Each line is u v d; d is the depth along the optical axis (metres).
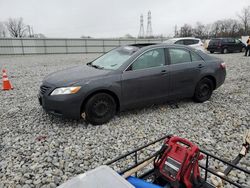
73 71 4.36
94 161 2.89
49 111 3.91
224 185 2.40
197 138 3.49
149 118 4.31
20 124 4.10
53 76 4.23
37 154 3.05
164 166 1.92
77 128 3.86
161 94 4.56
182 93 4.87
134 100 4.25
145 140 3.44
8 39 25.03
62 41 27.48
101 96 3.90
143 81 4.24
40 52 26.84
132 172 1.97
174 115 4.47
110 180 1.40
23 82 8.22
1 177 2.58
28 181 2.50
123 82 4.05
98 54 26.91
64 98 3.68
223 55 18.81
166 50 4.62
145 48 4.41
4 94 6.41
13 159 2.94
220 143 3.32
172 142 1.99
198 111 4.70
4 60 18.62
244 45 22.11
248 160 2.87
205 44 25.78
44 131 3.77
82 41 28.41
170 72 4.55
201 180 1.92
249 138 2.67
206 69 5.07
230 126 3.93
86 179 1.41
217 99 5.56
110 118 4.10
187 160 1.81
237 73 9.16
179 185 1.80
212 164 2.76
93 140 3.44
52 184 2.46
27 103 5.43
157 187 1.72
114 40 30.03
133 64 4.20
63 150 3.15
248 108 4.86
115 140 3.44
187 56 4.92
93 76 3.92
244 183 2.44
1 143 3.39
